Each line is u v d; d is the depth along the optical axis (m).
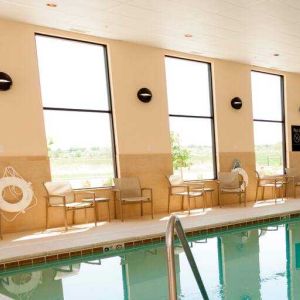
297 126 10.65
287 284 3.50
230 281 3.64
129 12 5.66
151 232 5.52
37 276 4.09
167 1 5.24
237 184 8.30
